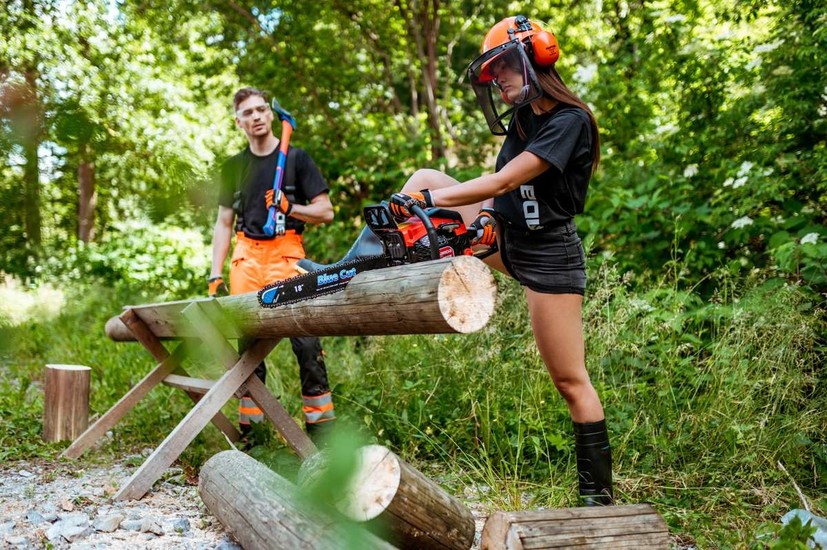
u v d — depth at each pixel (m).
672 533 2.86
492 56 2.71
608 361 4.21
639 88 6.77
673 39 6.25
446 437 3.92
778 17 5.18
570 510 2.11
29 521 2.82
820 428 3.56
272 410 3.55
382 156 8.16
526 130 2.83
